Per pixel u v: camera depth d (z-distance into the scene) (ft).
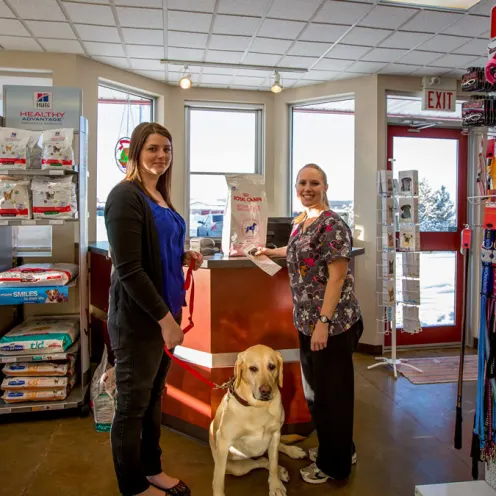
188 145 16.47
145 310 5.52
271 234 10.93
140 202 5.65
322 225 6.70
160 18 10.66
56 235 12.44
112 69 14.05
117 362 5.89
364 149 14.84
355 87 14.99
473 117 6.47
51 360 9.70
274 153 16.79
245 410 6.57
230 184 8.56
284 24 10.99
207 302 8.21
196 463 7.81
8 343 9.09
